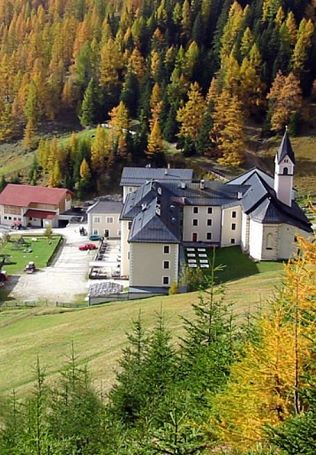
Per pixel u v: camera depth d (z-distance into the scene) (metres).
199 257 86.12
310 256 19.98
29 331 57.84
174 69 160.50
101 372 41.88
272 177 109.12
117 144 136.38
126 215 83.81
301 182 125.62
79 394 28.47
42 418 25.75
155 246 73.81
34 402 27.16
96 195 131.88
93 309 62.44
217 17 184.50
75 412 26.02
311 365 19.38
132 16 193.88
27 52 193.75
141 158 136.62
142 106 155.00
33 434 21.58
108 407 28.58
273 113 143.50
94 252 97.56
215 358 26.52
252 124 150.12
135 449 18.47
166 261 74.19
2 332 59.91
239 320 43.03
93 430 24.44
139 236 74.06
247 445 19.14
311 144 137.50
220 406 20.94
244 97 151.38
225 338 28.75
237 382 22.23
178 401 23.53
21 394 40.44
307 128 142.88
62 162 136.50
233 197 91.94
